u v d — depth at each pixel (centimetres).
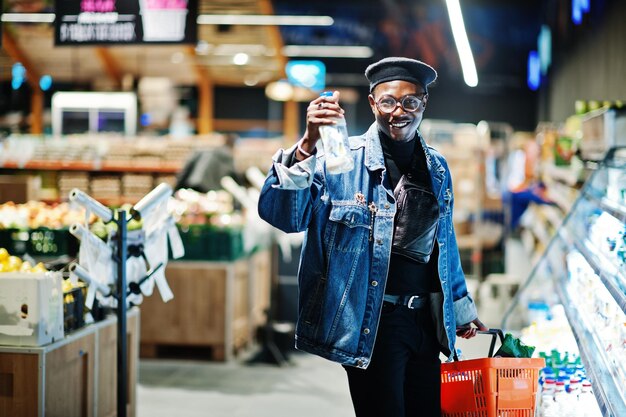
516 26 2000
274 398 580
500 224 968
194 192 777
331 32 1891
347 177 285
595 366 312
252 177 817
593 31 796
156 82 1736
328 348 279
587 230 436
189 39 703
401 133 282
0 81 1733
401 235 282
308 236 287
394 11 1925
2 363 353
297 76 1716
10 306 353
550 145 961
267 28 1452
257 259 801
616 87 639
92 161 1094
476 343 475
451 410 301
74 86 1769
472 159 980
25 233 623
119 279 375
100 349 417
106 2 709
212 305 697
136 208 385
